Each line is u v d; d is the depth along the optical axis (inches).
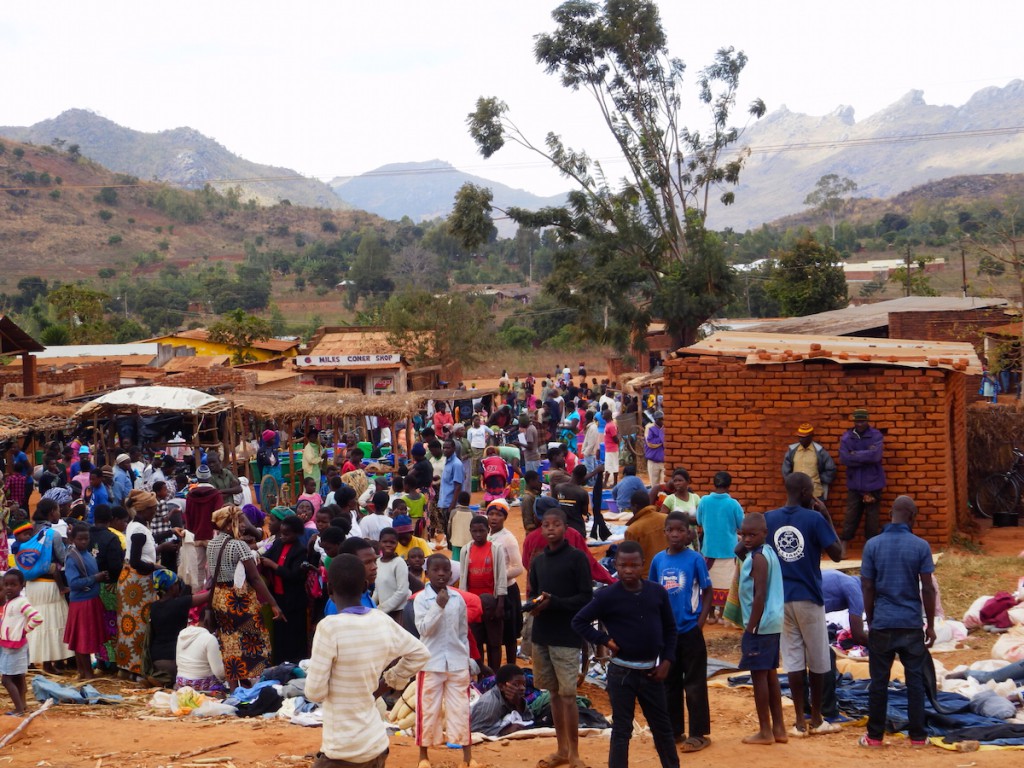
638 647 291.9
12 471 975.0
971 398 1166.3
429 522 751.7
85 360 2240.4
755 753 321.7
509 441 1288.1
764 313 3442.4
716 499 517.3
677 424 671.8
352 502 530.0
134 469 840.3
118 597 450.6
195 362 2262.6
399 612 406.6
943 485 631.8
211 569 421.1
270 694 393.7
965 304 1323.8
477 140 1868.8
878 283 3737.7
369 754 242.4
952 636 477.4
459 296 2564.0
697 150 1926.7
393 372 2079.2
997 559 609.0
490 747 345.7
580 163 1884.8
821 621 339.9
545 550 324.5
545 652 318.7
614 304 1850.4
